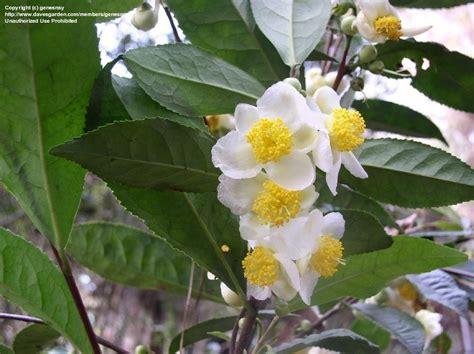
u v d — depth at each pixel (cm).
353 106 35
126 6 25
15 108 20
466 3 32
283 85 20
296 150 20
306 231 20
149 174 21
